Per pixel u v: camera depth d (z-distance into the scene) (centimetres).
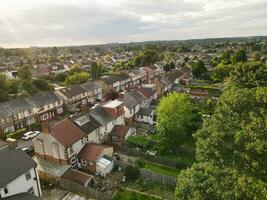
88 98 7900
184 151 4128
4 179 2509
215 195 1719
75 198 3027
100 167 3516
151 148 4338
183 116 4262
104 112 4797
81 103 7619
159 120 4206
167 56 17375
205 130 2692
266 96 2805
